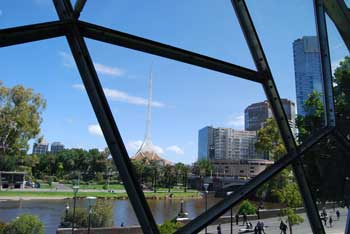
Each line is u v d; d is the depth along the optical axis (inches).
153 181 4699.8
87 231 1294.3
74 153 5236.2
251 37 139.3
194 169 5064.0
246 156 4990.2
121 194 3614.7
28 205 2610.7
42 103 2583.7
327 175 550.0
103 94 105.6
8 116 2453.2
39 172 5083.7
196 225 105.3
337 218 1537.9
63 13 105.6
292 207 1411.2
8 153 2596.0
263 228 1357.0
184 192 4195.4
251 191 117.0
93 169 5162.4
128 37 116.1
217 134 5521.7
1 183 3567.9
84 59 105.2
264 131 1763.0
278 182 1467.8
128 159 103.5
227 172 4128.9
